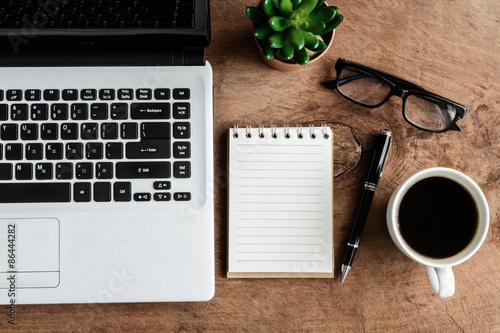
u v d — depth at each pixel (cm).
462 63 66
